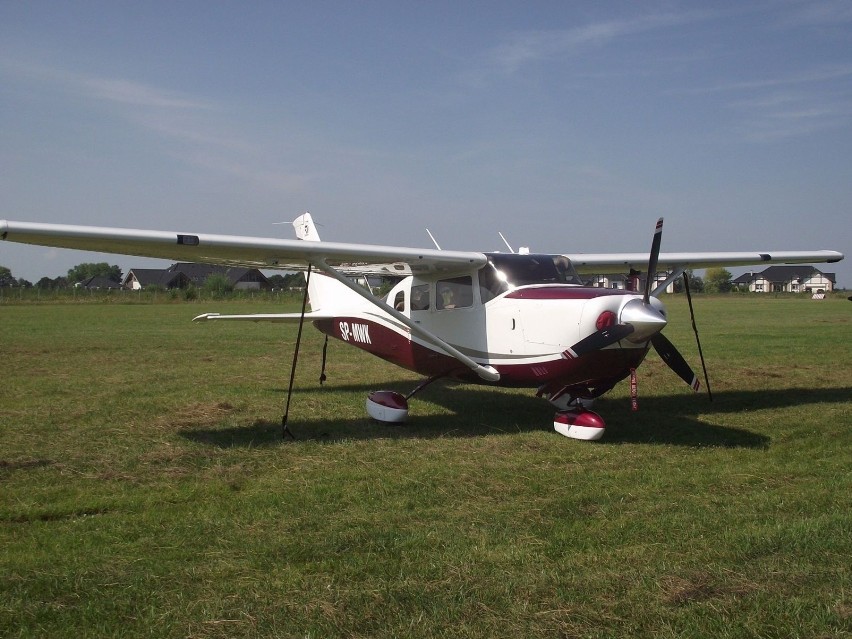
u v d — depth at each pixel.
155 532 3.91
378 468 5.33
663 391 9.41
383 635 2.75
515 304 6.87
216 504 4.42
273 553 3.56
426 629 2.79
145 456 5.62
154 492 4.70
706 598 3.05
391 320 8.48
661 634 2.75
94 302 43.91
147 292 46.81
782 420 7.30
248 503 4.43
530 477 5.08
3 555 3.55
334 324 9.70
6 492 4.68
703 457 5.70
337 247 6.50
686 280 9.16
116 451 5.82
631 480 5.00
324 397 8.79
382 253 6.68
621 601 3.02
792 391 9.27
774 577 3.23
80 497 4.57
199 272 75.56
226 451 5.84
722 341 16.53
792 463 5.45
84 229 5.54
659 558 3.49
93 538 3.80
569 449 5.98
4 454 5.68
